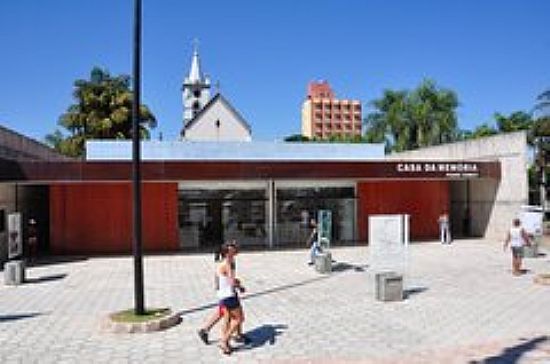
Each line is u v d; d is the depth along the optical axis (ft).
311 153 120.88
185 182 93.86
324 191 102.17
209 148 116.67
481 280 59.82
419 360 32.04
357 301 49.32
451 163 94.73
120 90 152.46
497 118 177.27
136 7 41.34
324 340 36.63
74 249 91.97
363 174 89.51
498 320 41.57
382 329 39.27
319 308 46.65
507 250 86.43
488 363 31.27
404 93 176.14
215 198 97.91
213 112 190.49
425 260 76.54
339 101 374.02
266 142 119.03
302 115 386.93
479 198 107.14
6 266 61.31
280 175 85.92
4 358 33.76
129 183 89.30
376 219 53.42
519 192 95.35
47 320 43.62
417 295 51.65
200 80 253.85
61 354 34.40
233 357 33.19
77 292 56.08
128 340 37.27
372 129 177.27
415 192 106.11
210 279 63.52
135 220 41.55
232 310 34.37
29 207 94.58
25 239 90.43
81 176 79.05
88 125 149.38
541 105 137.39
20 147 87.71
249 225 98.94
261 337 37.58
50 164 78.13
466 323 40.73
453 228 115.96
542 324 40.19
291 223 100.89
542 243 97.04
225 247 34.96
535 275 62.85
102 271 71.26
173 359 32.99
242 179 84.74
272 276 64.80
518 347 34.32
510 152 97.09
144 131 163.84
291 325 40.81
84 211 92.68
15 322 43.14
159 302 50.08
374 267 53.42
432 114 170.91
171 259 83.05
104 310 46.96
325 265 66.64
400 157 131.34
